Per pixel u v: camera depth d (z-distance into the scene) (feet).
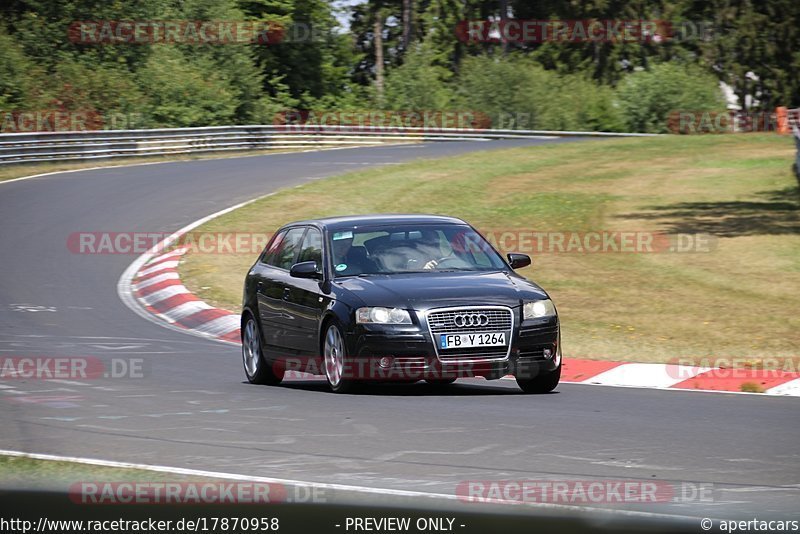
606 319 148.66
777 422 88.69
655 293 167.02
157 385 111.34
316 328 107.55
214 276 196.13
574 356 129.08
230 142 451.53
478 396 103.76
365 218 116.47
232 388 110.42
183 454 76.95
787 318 145.38
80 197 284.00
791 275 177.88
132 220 253.65
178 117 484.33
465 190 298.76
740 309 152.46
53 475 70.74
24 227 242.37
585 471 70.59
